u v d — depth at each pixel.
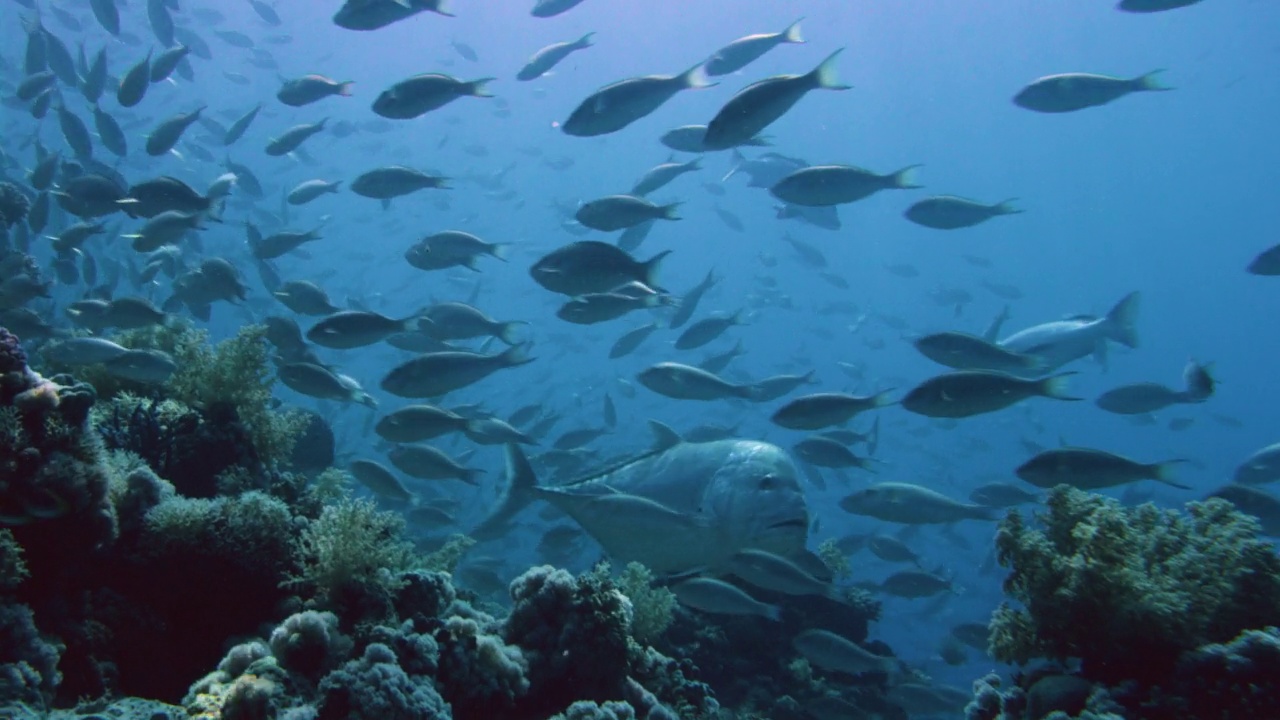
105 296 8.92
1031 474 5.89
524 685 4.03
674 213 7.47
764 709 6.48
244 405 5.56
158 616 3.82
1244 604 3.62
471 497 19.08
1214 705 3.23
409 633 3.80
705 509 5.35
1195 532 4.23
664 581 6.58
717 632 6.92
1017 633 4.21
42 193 9.40
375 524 4.21
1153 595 3.64
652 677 4.88
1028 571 4.15
